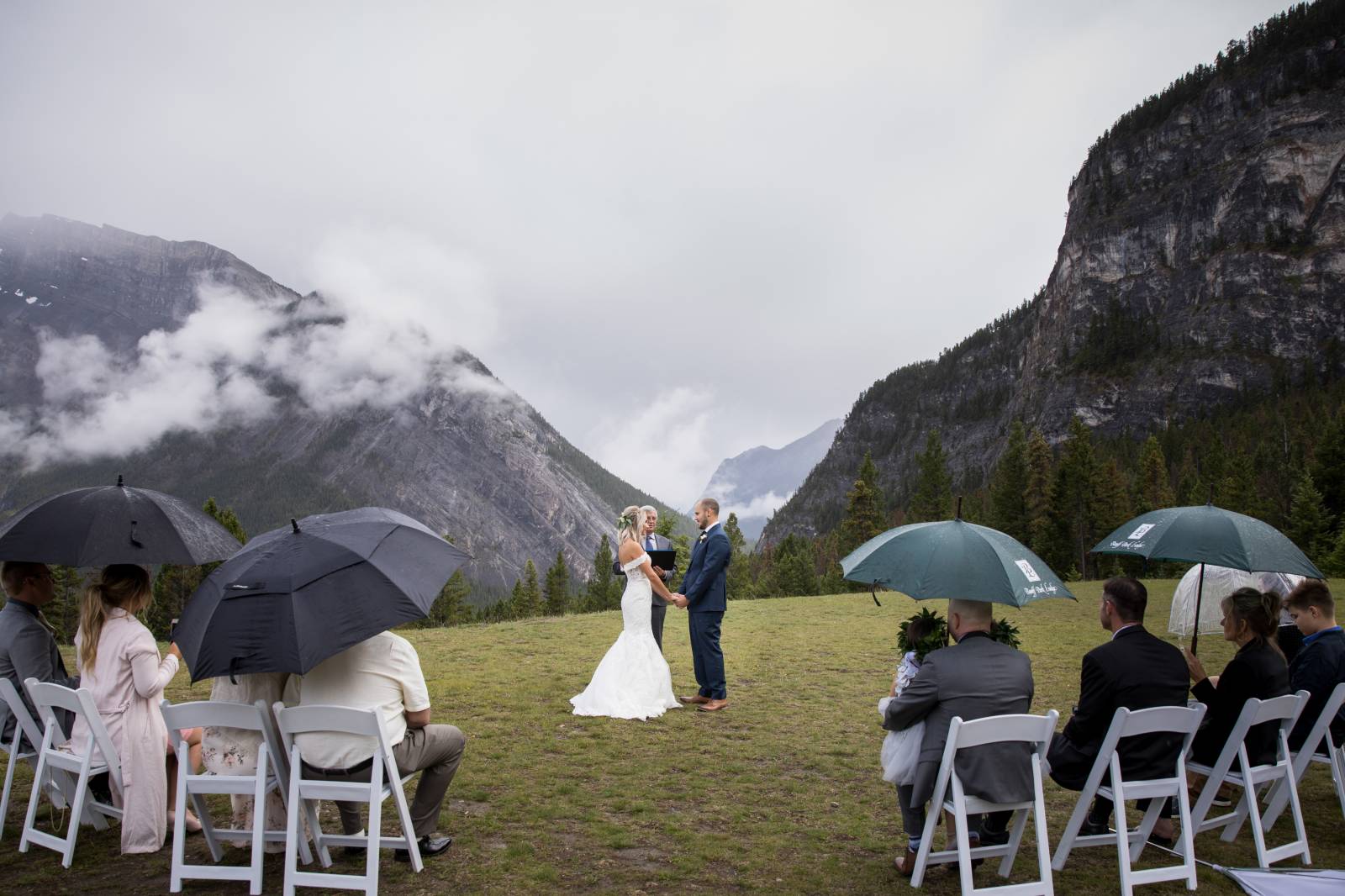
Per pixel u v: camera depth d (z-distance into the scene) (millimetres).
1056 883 5020
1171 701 5051
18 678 5438
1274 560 5855
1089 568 62938
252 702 5137
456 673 11805
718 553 9695
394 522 5137
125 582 5293
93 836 5562
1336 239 177250
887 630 17203
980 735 4465
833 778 7078
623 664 9383
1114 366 187875
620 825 5852
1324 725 5723
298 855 5164
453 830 5719
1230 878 5082
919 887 4848
